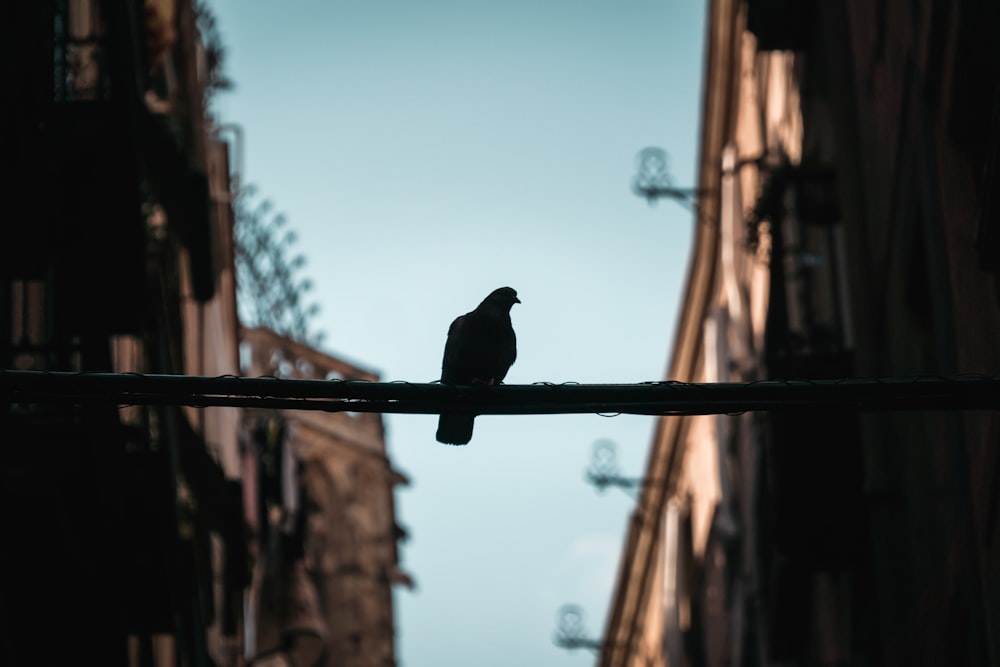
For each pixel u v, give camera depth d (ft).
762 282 94.17
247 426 132.77
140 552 55.01
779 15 74.64
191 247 81.61
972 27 43.55
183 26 85.35
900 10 52.31
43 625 50.98
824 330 67.41
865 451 60.49
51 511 47.60
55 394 32.04
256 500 127.44
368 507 203.62
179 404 32.65
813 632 80.79
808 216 69.92
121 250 55.42
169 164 75.10
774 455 65.00
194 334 97.66
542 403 32.91
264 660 157.17
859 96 61.57
